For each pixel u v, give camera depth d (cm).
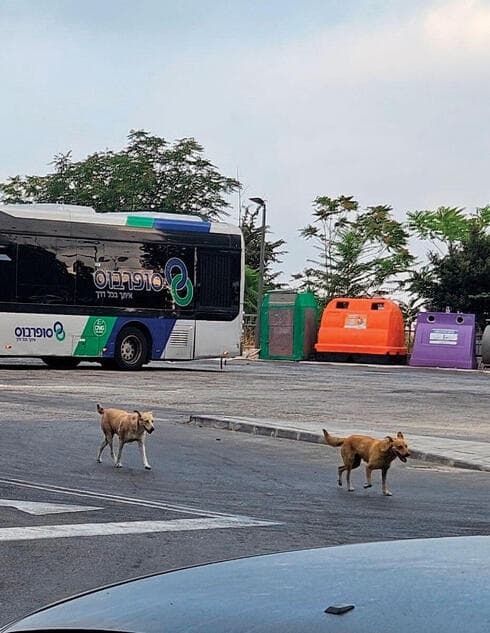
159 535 916
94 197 6944
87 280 2975
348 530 965
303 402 2250
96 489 1153
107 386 2453
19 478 1204
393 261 5262
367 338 4059
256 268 6488
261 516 1027
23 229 2881
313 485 1241
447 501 1148
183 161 7056
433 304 4650
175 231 3122
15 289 2866
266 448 1544
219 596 241
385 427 1827
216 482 1234
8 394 2177
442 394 2572
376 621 213
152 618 229
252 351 4338
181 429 1712
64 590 715
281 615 221
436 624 209
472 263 4606
